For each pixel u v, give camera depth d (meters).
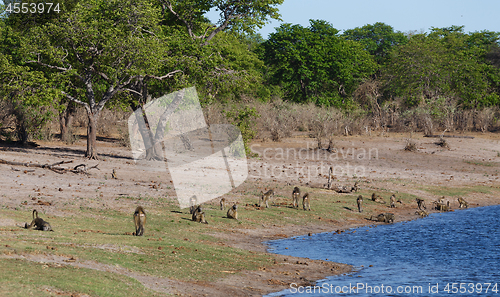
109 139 41.94
